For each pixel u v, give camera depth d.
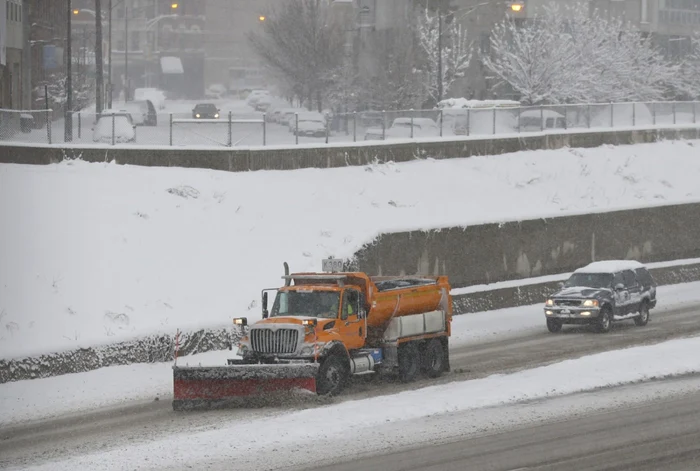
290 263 85.94
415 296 63.28
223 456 43.12
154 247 81.44
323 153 106.44
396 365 61.06
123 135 104.25
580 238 108.44
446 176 115.25
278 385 53.81
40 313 68.19
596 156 135.62
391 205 103.94
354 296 59.38
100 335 68.25
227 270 82.44
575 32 191.00
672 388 58.50
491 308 94.75
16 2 165.62
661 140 147.62
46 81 186.62
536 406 53.53
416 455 43.31
